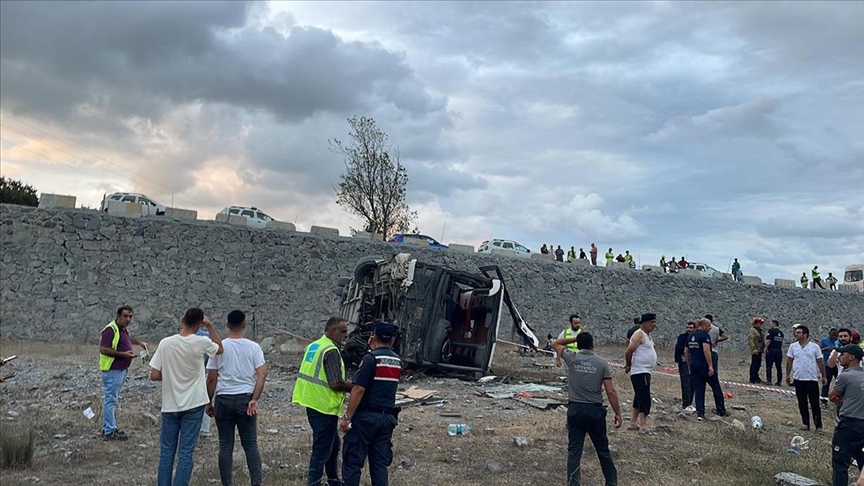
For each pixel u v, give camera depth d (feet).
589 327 108.88
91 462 29.12
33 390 44.19
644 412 37.37
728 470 30.96
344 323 24.90
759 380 67.72
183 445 22.94
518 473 29.17
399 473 28.48
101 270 79.56
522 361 72.13
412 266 52.54
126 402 41.45
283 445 32.55
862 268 157.69
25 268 76.43
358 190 140.26
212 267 85.20
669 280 118.01
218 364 24.49
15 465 27.94
